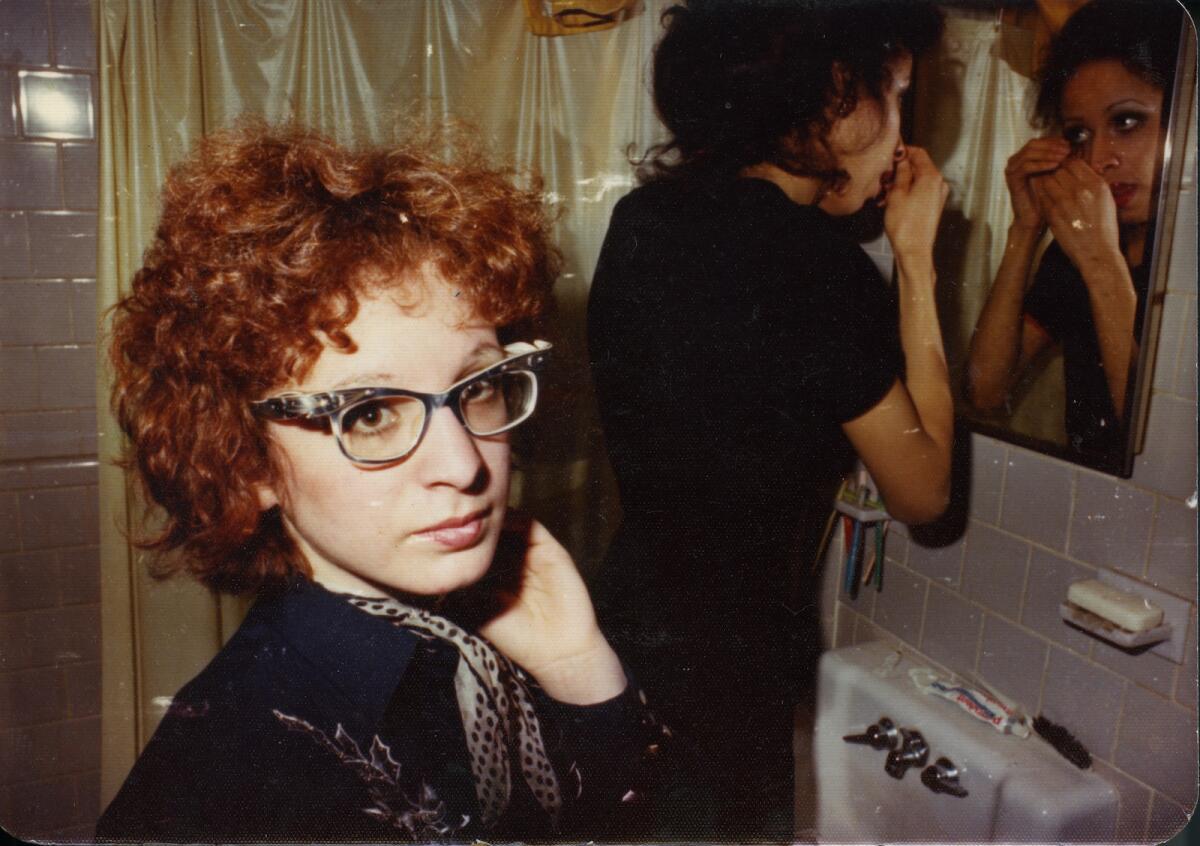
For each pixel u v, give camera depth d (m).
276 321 1.05
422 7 1.18
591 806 1.24
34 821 1.44
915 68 1.18
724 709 1.35
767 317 1.18
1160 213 1.06
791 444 1.23
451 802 1.10
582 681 1.23
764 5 1.17
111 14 1.12
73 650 1.41
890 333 1.25
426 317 1.09
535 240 1.21
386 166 1.11
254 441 1.09
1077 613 1.18
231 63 1.15
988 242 1.22
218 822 1.05
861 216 1.22
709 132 1.19
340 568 1.12
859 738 1.36
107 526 1.25
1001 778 1.24
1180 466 1.11
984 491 1.33
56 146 1.26
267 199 1.04
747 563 1.30
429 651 1.13
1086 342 1.15
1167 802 1.17
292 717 1.06
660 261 1.17
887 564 1.48
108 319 1.18
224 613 1.33
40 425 1.34
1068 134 1.13
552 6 1.19
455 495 1.12
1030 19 1.15
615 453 1.25
